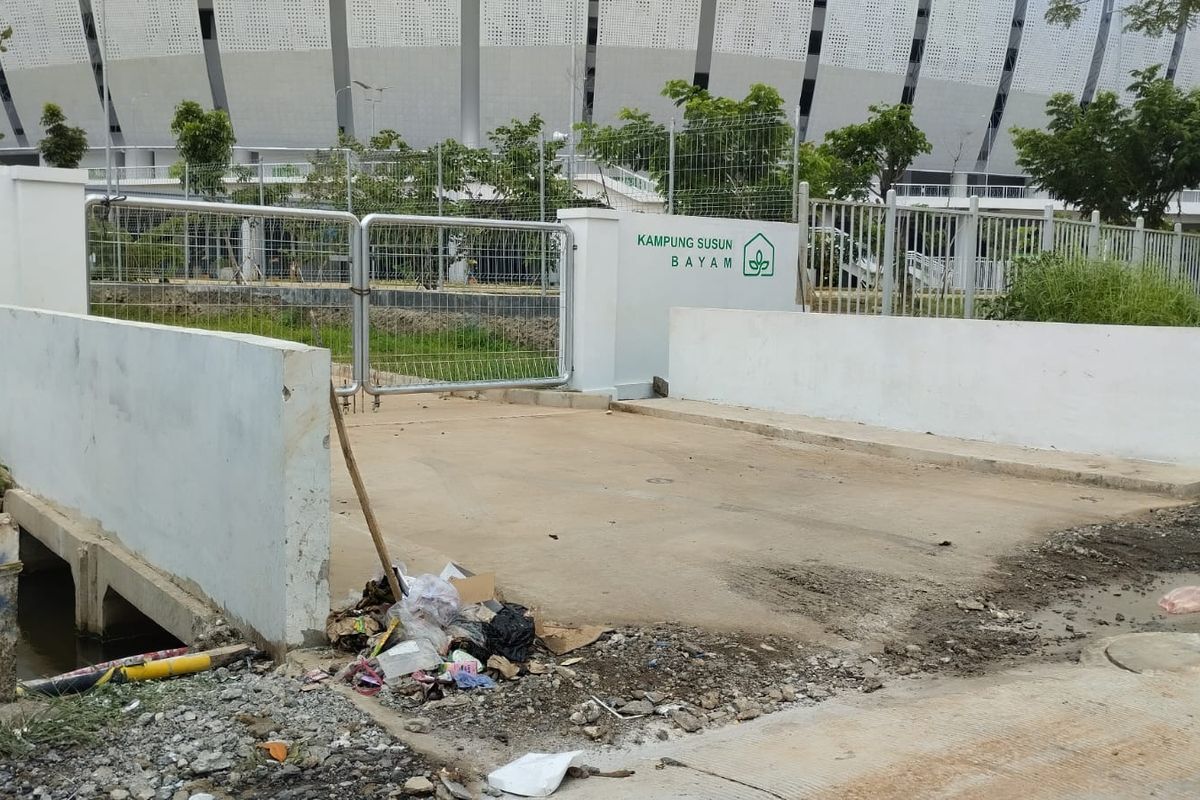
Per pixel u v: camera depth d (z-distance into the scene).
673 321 12.37
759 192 14.00
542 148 16.92
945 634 4.94
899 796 3.25
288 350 4.21
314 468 4.30
